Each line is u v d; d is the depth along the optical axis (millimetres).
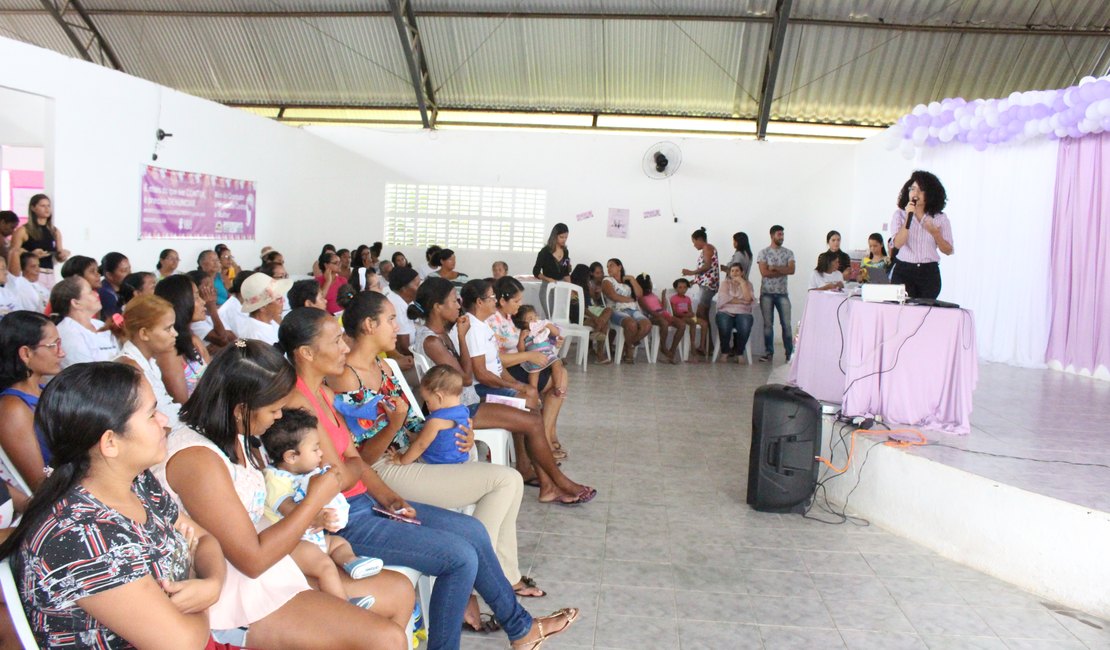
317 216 11695
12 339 2660
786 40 10383
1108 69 10195
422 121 11484
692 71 10953
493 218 11594
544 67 11086
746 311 9953
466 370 4520
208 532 2045
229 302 6094
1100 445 4516
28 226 6816
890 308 4695
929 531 4082
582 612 3305
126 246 8023
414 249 11711
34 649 1620
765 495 4523
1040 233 7695
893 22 9992
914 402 4750
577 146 11422
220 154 9438
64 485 1656
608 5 10164
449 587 2650
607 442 5949
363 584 2441
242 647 2141
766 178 11250
